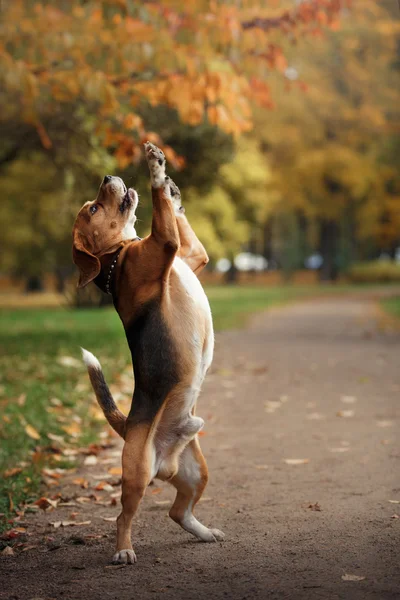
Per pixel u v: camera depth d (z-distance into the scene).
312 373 12.93
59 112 14.09
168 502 6.27
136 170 15.54
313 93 49.22
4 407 10.16
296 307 33.16
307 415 9.46
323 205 55.56
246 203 38.31
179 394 4.81
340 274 67.06
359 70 51.97
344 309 31.41
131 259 4.89
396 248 68.50
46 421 9.32
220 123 10.96
